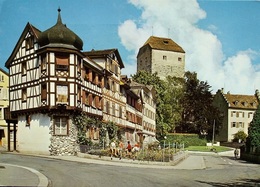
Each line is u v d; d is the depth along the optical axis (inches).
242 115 3597.4
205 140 3169.3
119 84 1920.5
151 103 2834.6
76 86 1328.7
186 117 3189.0
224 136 3590.1
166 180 713.6
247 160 1834.4
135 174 793.6
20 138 1413.6
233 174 941.2
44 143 1321.4
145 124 2578.7
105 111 1690.5
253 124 1834.4
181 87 3270.2
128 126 2078.0
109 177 716.0
